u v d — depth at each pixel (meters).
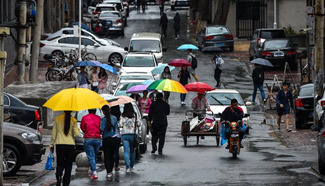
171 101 72.69
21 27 58.38
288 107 55.59
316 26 49.41
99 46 93.31
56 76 77.50
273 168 35.84
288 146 47.41
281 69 93.62
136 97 55.09
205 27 110.12
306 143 48.47
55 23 128.88
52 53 93.56
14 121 42.94
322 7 49.09
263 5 128.75
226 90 58.91
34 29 64.69
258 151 44.88
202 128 47.78
